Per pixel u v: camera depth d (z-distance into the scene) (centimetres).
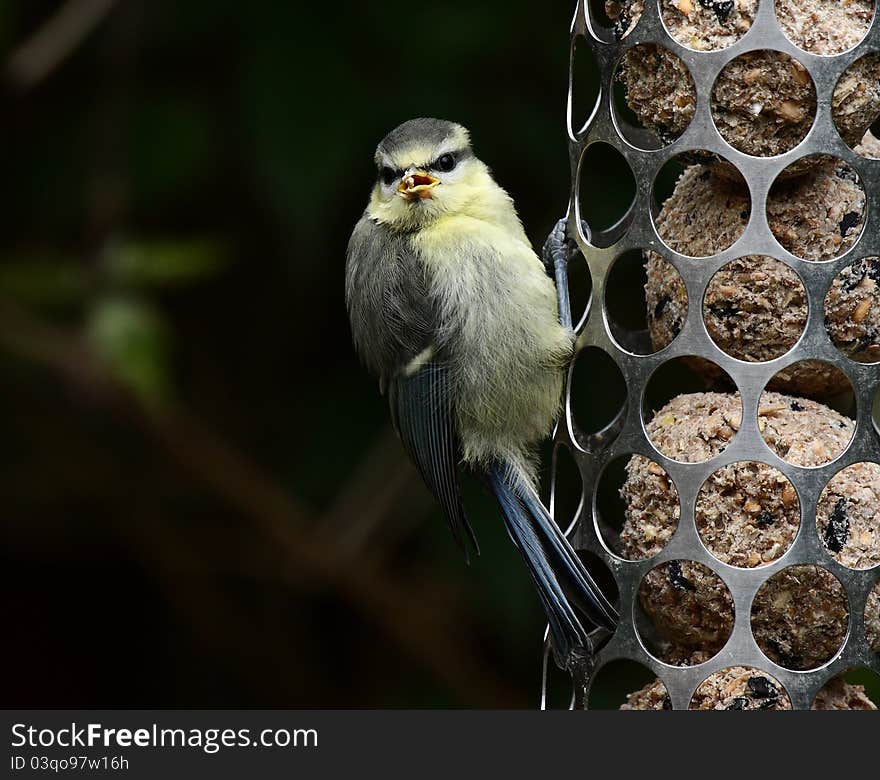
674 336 628
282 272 1120
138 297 998
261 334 1141
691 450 601
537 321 739
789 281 591
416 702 1126
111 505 1167
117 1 1042
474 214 770
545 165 1034
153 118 1062
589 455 658
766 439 591
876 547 587
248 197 1106
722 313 603
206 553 1172
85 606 1240
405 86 1021
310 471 1088
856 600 582
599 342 646
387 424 1091
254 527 1108
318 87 996
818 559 579
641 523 623
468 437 754
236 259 1128
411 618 1109
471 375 746
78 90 1110
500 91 1045
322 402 1108
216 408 1132
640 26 602
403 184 753
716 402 612
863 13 590
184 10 1059
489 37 1029
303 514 1081
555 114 1042
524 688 1108
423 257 761
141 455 1168
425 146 765
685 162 615
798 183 604
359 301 785
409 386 763
